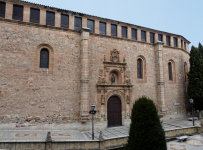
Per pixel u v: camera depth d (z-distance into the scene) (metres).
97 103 19.67
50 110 17.31
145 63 24.06
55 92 17.73
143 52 24.00
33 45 17.27
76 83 18.80
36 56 17.45
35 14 17.98
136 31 24.00
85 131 18.41
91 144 12.88
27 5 17.42
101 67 20.44
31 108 16.58
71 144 12.36
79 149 12.53
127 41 22.77
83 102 18.16
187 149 14.12
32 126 16.44
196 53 27.39
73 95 18.48
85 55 18.89
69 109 18.11
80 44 19.55
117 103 21.67
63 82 18.19
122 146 14.12
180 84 27.47
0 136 13.73
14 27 16.69
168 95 25.66
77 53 19.27
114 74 21.86
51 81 17.69
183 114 27.11
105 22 21.69
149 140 10.80
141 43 23.95
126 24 22.89
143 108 11.52
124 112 21.62
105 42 21.12
